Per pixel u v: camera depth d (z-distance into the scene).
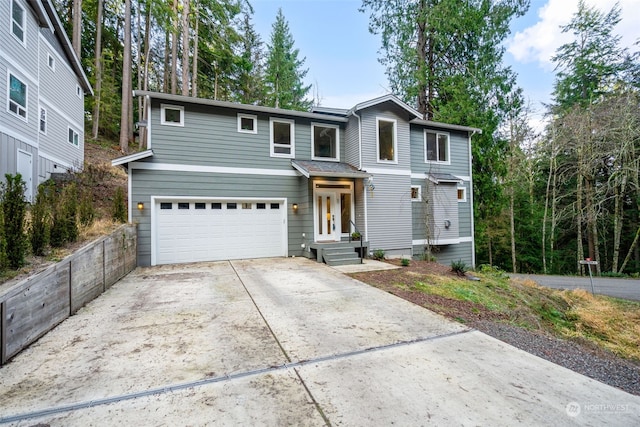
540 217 17.28
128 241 7.27
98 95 18.22
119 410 2.20
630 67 15.31
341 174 9.13
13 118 8.59
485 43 13.36
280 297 5.32
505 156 16.06
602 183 15.63
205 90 21.39
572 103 16.73
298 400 2.33
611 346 5.34
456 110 13.82
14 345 3.05
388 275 7.26
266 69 22.27
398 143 10.67
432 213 11.42
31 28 9.56
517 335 4.12
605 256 16.17
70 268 4.30
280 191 9.95
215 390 2.46
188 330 3.78
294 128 10.24
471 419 2.11
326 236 9.92
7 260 3.60
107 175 12.59
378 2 14.54
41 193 4.80
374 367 2.88
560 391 2.53
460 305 5.46
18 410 2.19
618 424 2.10
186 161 8.78
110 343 3.38
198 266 8.27
